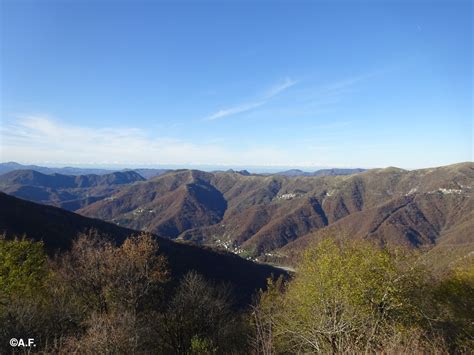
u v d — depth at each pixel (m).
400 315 14.29
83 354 10.47
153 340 15.26
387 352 6.27
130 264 20.55
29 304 13.45
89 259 20.14
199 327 17.53
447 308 16.11
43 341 11.98
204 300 18.64
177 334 17.09
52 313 13.85
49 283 19.41
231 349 15.36
